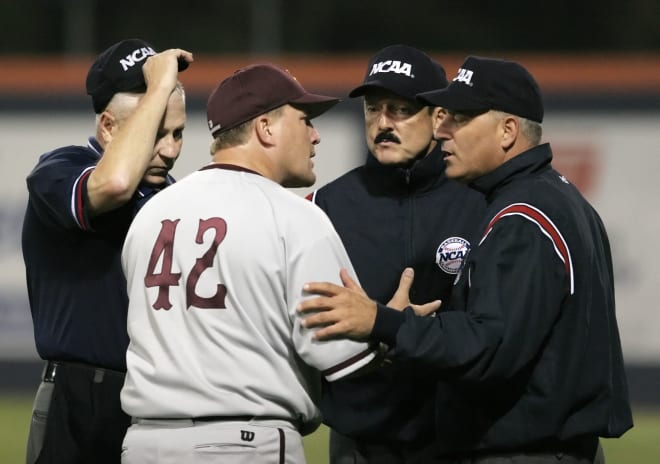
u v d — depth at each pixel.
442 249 16.08
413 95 15.84
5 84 42.94
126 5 93.00
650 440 33.53
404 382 15.63
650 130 40.69
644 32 90.56
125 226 14.46
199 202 12.77
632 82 40.78
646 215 40.78
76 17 85.44
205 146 41.84
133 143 13.80
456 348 12.61
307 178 13.46
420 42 93.81
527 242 13.02
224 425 12.41
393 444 15.91
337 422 15.95
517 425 13.24
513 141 13.95
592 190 41.09
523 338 12.80
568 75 41.16
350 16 93.75
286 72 13.44
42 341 14.75
